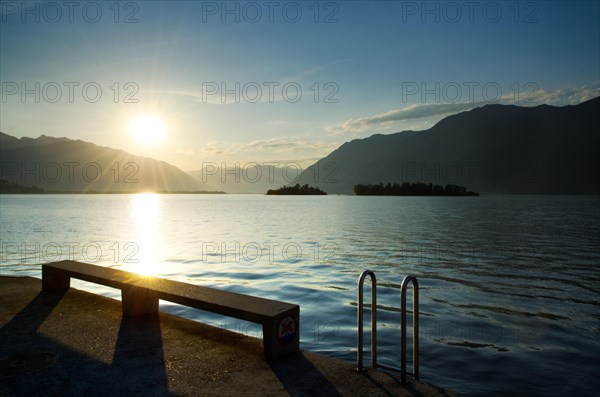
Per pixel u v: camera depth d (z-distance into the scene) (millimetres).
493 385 5406
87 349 4383
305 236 29078
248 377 3713
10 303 6141
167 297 5012
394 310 9414
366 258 18203
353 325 8148
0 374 3744
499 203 128375
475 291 11562
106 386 3521
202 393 3398
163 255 19125
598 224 41562
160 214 64438
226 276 13758
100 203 129500
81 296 6555
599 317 8859
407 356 6410
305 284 12398
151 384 3562
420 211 72250
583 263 17125
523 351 6707
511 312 9273
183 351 4332
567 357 6438
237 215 61188
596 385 5414
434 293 11297
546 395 5117
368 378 3691
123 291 5520
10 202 134125
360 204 116125
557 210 77625
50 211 72188
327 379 3674
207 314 8844
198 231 33344
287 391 3436
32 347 4438
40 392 3396
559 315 9008
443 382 5496
